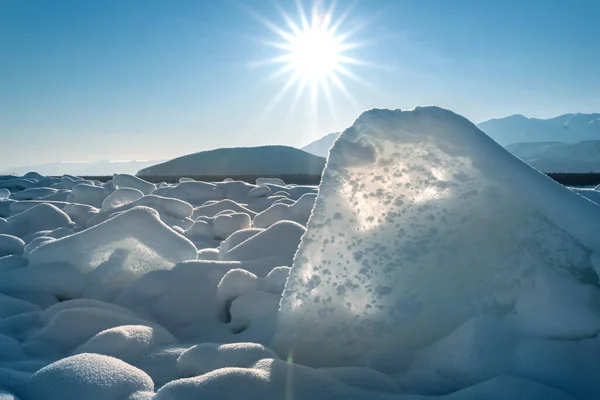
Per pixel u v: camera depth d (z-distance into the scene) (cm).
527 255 217
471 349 196
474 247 227
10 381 186
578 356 190
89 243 371
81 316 266
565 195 207
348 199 232
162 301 317
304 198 588
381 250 231
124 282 369
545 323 203
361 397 171
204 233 565
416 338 223
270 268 357
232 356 205
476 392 171
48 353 244
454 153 218
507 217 223
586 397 174
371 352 222
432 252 229
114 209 642
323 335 230
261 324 269
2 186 1463
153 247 370
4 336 254
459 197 229
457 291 224
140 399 171
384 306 228
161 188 980
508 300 214
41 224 601
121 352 224
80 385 175
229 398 167
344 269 231
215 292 321
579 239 205
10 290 353
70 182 1290
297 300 232
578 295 204
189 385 170
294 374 183
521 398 163
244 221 575
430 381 194
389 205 232
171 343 252
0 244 471
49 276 357
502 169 211
